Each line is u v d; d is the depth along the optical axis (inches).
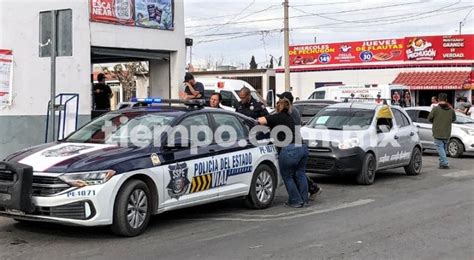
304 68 1540.4
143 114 324.2
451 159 725.3
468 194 426.3
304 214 348.2
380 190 447.8
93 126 327.6
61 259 243.1
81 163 271.7
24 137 497.0
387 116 518.0
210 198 326.3
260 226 312.7
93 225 266.8
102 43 542.3
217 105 431.2
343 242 275.3
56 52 375.2
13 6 485.1
